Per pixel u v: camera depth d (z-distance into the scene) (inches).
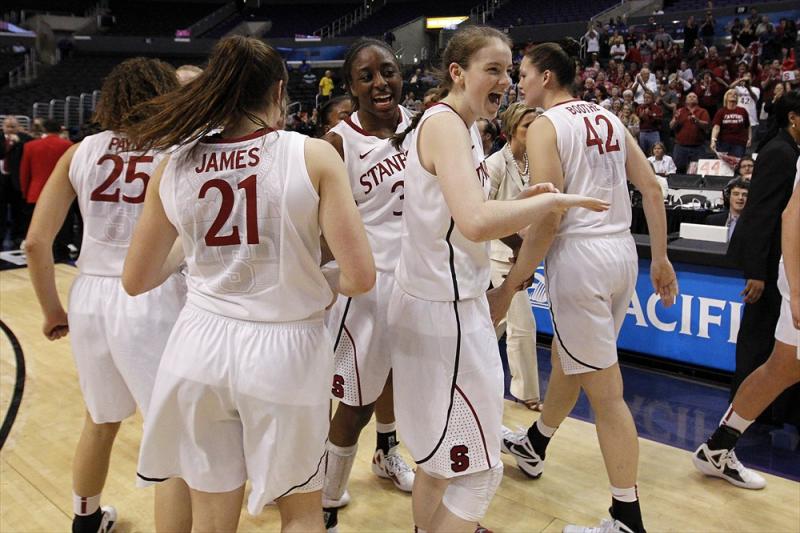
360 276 55.2
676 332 151.3
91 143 74.5
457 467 67.0
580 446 117.4
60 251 283.6
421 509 72.4
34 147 258.8
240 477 57.4
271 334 54.8
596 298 83.4
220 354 54.4
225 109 54.1
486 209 55.4
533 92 89.3
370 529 93.1
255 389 53.8
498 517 95.5
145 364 72.7
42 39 826.2
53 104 608.4
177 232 58.7
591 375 85.6
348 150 86.4
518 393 135.3
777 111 113.1
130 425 127.0
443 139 60.4
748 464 111.7
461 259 65.4
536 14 749.9
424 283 66.3
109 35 881.5
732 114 329.7
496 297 78.7
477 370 66.6
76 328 75.5
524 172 123.7
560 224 85.1
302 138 54.6
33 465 110.7
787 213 89.0
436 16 818.2
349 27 862.5
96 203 74.1
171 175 55.4
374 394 86.0
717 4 633.6
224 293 55.4
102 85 75.2
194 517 58.3
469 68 62.1
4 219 330.0
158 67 74.5
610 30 575.8
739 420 100.6
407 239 67.4
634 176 90.8
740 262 116.0
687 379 150.8
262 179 53.1
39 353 168.2
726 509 97.0
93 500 85.6
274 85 56.3
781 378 95.0
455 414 66.5
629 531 85.7
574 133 82.4
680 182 231.6
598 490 102.9
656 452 115.7
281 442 55.0
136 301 73.2
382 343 84.6
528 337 132.4
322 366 57.1
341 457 88.5
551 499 100.3
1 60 788.0
